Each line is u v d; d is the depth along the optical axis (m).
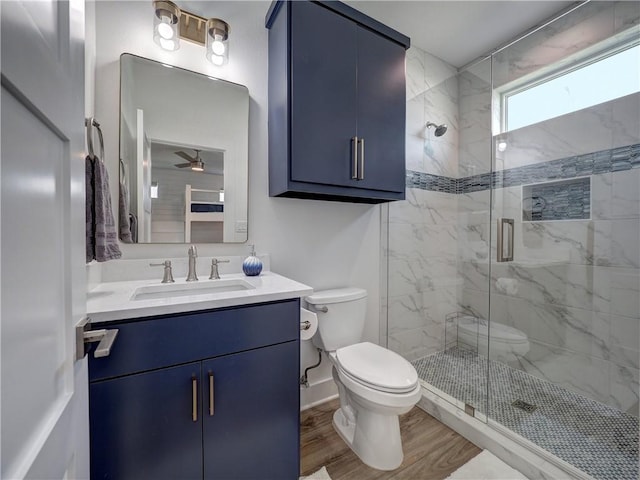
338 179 1.44
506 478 1.22
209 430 0.94
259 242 1.58
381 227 2.05
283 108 1.37
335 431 1.52
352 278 1.92
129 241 1.26
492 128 2.18
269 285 1.19
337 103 1.44
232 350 0.98
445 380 1.94
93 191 0.93
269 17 1.48
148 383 0.85
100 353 0.52
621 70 1.59
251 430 1.02
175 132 1.36
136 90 1.28
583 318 1.74
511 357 2.05
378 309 2.05
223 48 1.41
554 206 1.87
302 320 1.27
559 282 1.84
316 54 1.38
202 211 1.42
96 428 0.78
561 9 1.84
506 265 2.10
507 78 2.11
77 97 0.57
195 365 0.91
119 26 1.26
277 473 1.08
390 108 1.62
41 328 0.42
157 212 1.32
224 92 1.47
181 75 1.38
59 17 0.49
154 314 0.85
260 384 1.03
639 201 1.54
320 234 1.78
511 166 2.09
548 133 1.90
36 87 0.39
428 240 2.29
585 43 1.73
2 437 0.32
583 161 1.74
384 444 1.27
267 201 1.60
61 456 0.47
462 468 1.27
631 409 1.55
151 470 0.85
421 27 2.00
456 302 2.43
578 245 1.76
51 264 0.46
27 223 0.38
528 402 1.67
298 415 1.12
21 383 0.36
